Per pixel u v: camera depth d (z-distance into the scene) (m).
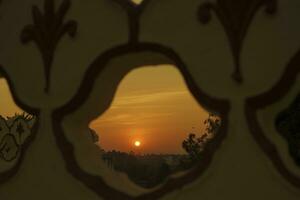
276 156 4.25
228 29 4.50
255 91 4.36
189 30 4.67
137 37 4.87
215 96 4.50
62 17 5.27
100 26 5.06
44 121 5.28
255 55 4.39
